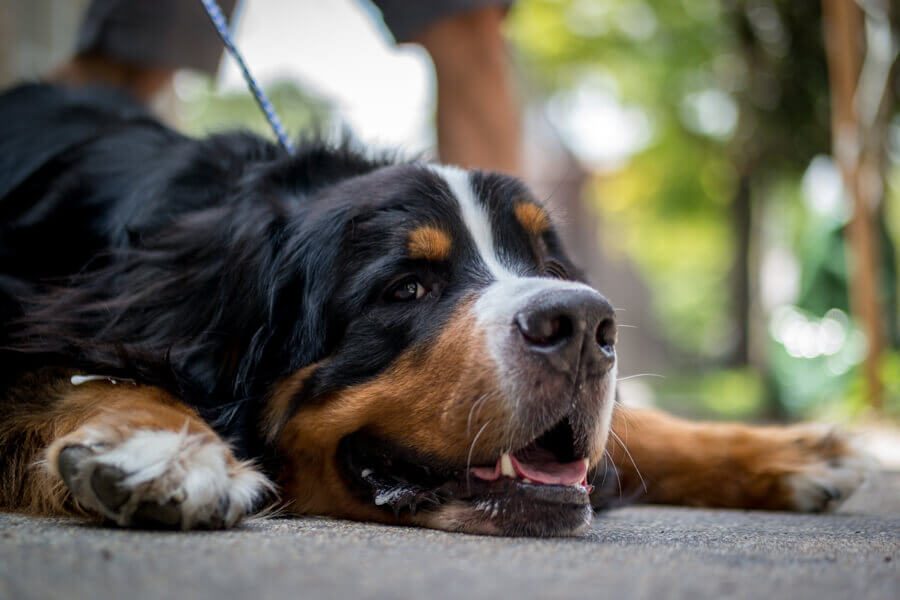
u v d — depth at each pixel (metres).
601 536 2.24
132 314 2.80
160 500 1.91
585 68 18.14
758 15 13.84
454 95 4.75
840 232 9.64
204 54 5.21
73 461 1.94
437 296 2.62
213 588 1.35
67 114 3.81
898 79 8.36
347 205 2.75
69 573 1.44
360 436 2.54
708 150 17.59
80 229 3.22
